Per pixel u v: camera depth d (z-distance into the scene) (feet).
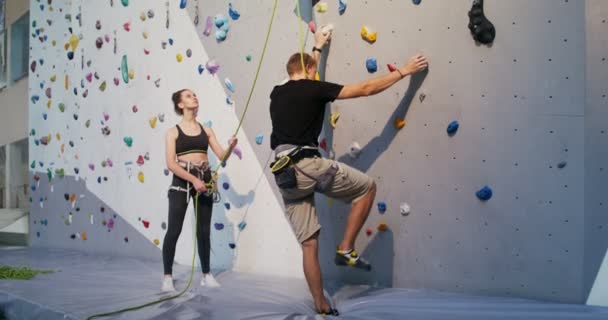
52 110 18.60
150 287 9.31
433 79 7.77
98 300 8.02
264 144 10.51
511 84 7.06
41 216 19.36
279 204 10.24
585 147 6.55
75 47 17.04
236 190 11.20
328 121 9.26
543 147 6.83
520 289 7.04
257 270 10.72
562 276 6.70
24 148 23.00
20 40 22.93
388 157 8.37
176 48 12.67
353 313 6.73
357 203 7.06
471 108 7.41
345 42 8.91
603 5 6.39
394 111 8.27
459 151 7.55
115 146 14.98
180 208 9.00
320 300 6.78
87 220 16.44
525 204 6.98
